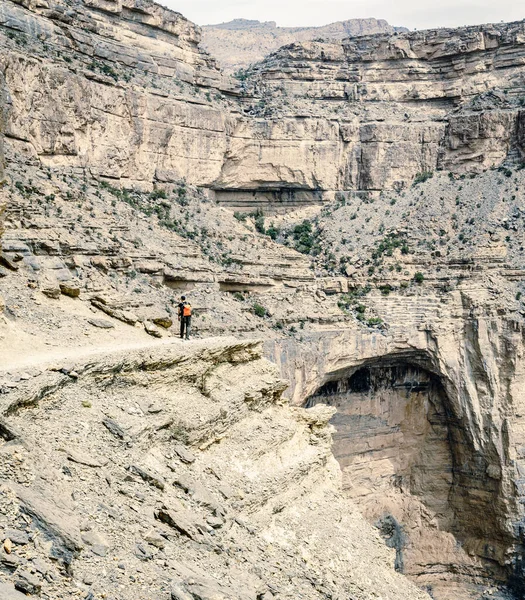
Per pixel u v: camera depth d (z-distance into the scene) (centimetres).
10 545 2227
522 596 8144
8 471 2488
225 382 3581
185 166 9425
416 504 8706
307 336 7838
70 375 2998
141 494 2783
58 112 7475
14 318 3847
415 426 8825
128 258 6525
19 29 7500
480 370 8612
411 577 8444
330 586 3158
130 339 4044
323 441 3888
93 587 2308
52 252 5512
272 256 8631
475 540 8538
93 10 8750
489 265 9119
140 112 8756
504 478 8344
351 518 3706
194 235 8412
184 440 3222
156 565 2539
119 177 8431
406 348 8488
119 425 2981
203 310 7138
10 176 6412
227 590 2577
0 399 2666
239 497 3195
